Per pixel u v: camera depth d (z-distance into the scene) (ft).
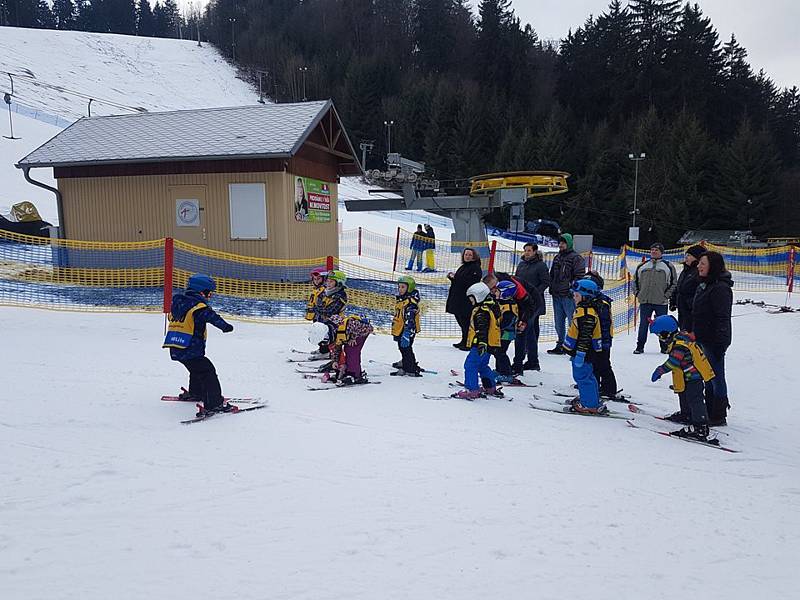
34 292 39.32
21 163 48.26
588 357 21.93
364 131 243.81
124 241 49.49
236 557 10.70
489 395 23.20
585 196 165.37
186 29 479.82
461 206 69.05
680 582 10.69
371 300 46.60
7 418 17.61
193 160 46.75
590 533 12.39
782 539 12.72
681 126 170.60
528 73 250.57
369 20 335.88
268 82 301.43
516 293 25.72
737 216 154.81
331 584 9.94
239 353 28.48
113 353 26.73
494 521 12.63
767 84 231.50
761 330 42.34
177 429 17.56
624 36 231.30
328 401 21.24
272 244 47.37
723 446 19.13
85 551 10.71
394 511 12.84
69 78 220.64
